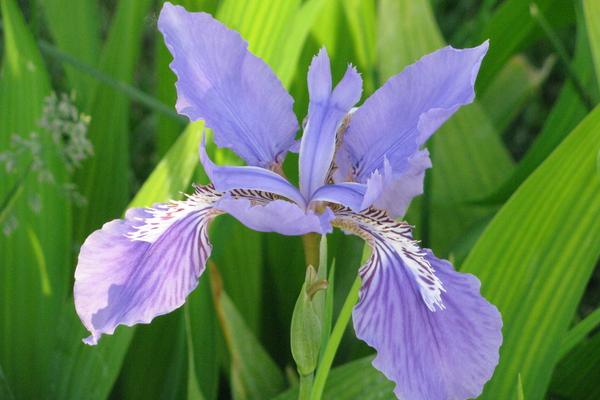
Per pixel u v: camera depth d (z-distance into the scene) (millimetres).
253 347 379
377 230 300
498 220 341
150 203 367
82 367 374
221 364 428
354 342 415
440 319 283
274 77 311
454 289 288
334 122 306
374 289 288
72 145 394
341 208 305
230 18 375
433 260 294
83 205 419
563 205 338
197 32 301
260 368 380
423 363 279
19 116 410
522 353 348
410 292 287
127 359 413
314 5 385
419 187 300
